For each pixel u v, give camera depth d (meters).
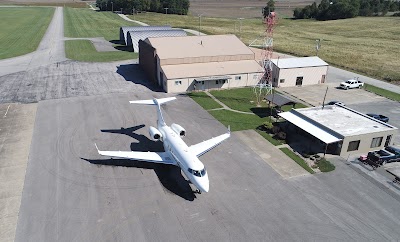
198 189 29.86
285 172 34.19
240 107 52.47
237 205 28.91
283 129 44.41
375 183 32.59
